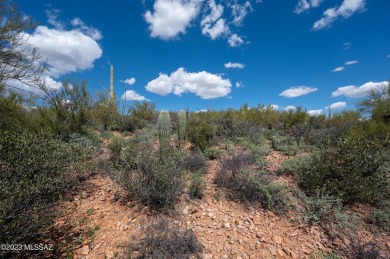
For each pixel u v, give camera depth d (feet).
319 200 10.34
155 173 10.25
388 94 24.85
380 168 11.99
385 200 11.14
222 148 21.43
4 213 6.05
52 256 7.30
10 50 13.62
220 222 9.61
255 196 11.48
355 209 10.96
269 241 8.62
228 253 7.84
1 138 8.42
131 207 10.27
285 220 10.16
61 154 9.91
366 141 12.56
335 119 35.04
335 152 12.78
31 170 8.08
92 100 27.58
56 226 8.79
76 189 11.85
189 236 7.74
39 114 18.60
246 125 27.50
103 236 8.31
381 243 8.23
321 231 9.37
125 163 12.39
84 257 7.32
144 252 7.18
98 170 14.24
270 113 37.73
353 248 7.67
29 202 7.48
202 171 14.64
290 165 15.39
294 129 24.95
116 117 31.07
